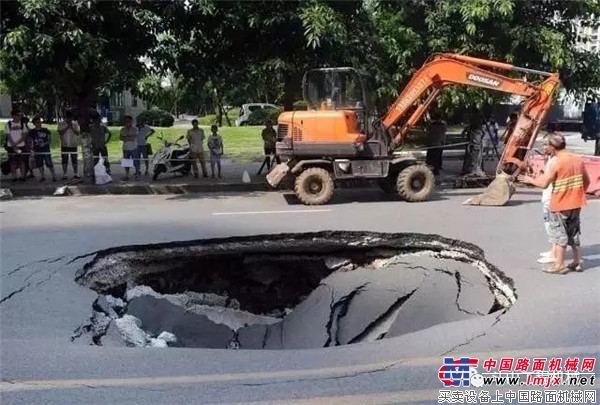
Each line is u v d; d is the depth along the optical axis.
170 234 8.96
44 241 8.54
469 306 7.14
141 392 4.20
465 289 7.51
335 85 12.18
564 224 6.75
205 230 9.25
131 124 15.35
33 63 13.15
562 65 14.94
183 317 8.06
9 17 12.44
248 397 4.11
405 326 7.43
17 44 11.76
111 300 7.26
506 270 7.02
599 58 16.00
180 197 13.36
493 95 14.57
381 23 15.05
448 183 15.19
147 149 16.34
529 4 15.33
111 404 4.03
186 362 4.77
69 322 5.66
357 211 11.05
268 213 10.89
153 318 7.67
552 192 6.76
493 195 11.55
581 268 7.00
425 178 12.21
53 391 4.21
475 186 14.41
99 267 7.70
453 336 5.20
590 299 5.99
